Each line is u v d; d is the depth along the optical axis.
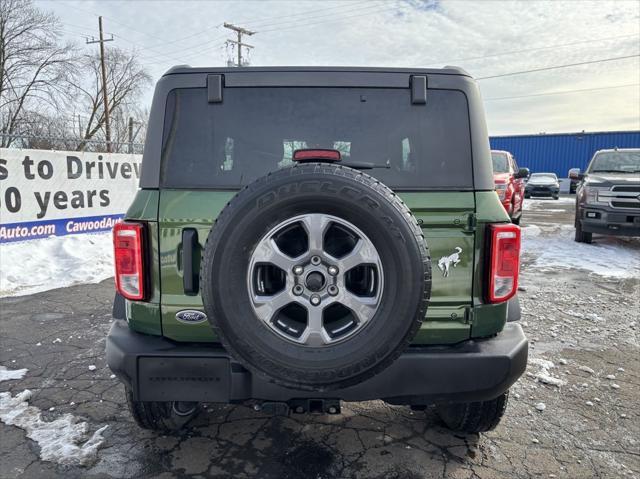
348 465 2.55
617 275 7.29
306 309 1.93
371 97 2.33
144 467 2.53
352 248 1.99
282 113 2.34
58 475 2.46
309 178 1.88
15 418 3.02
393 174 2.30
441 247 2.19
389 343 1.89
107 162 9.95
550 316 5.23
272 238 1.92
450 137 2.31
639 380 3.63
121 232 2.21
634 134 34.44
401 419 3.03
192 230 2.18
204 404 3.22
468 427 2.76
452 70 2.35
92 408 3.16
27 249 7.85
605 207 9.02
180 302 2.21
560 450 2.71
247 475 2.47
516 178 11.40
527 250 9.52
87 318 5.09
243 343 1.91
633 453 2.69
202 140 2.31
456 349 2.19
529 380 3.61
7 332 4.62
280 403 2.13
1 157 7.97
